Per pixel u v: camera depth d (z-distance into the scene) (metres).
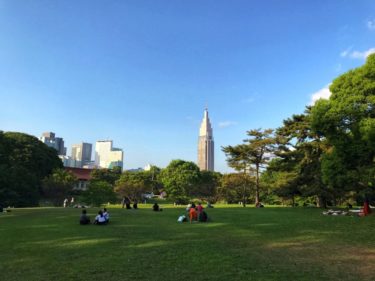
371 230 18.77
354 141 26.78
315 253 12.38
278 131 46.09
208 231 18.58
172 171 85.69
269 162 51.84
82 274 9.44
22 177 60.41
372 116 26.55
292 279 8.88
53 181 64.31
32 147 69.25
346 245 14.07
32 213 32.06
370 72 26.50
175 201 80.06
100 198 57.84
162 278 9.02
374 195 33.91
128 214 29.83
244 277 9.09
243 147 56.28
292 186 43.25
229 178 62.53
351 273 9.52
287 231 18.53
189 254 12.12
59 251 12.80
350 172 27.89
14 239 15.77
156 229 19.44
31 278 9.07
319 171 40.75
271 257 11.65
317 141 41.41
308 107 44.00
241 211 34.50
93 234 17.36
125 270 9.85
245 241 15.12
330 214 30.19
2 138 66.62
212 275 9.29
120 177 96.88
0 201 55.41
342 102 27.31
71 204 65.31
